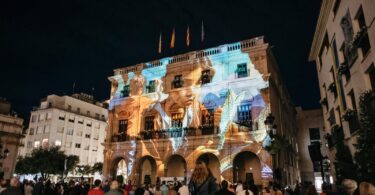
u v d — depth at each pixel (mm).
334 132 25812
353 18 18875
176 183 20078
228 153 27547
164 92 33188
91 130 71188
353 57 19188
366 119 14516
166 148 30688
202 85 30984
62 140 63688
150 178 32156
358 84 18672
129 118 34688
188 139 29766
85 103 72125
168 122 31875
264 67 28797
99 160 71812
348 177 18062
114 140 34656
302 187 20672
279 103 34156
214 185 6324
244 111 28453
